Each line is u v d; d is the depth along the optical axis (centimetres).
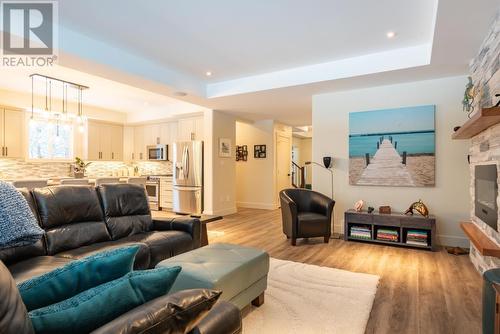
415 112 402
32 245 214
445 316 205
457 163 381
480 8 222
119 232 279
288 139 846
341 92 455
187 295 88
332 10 259
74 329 76
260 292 217
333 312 210
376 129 428
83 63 326
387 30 296
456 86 381
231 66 405
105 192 287
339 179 460
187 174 632
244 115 674
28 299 80
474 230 281
